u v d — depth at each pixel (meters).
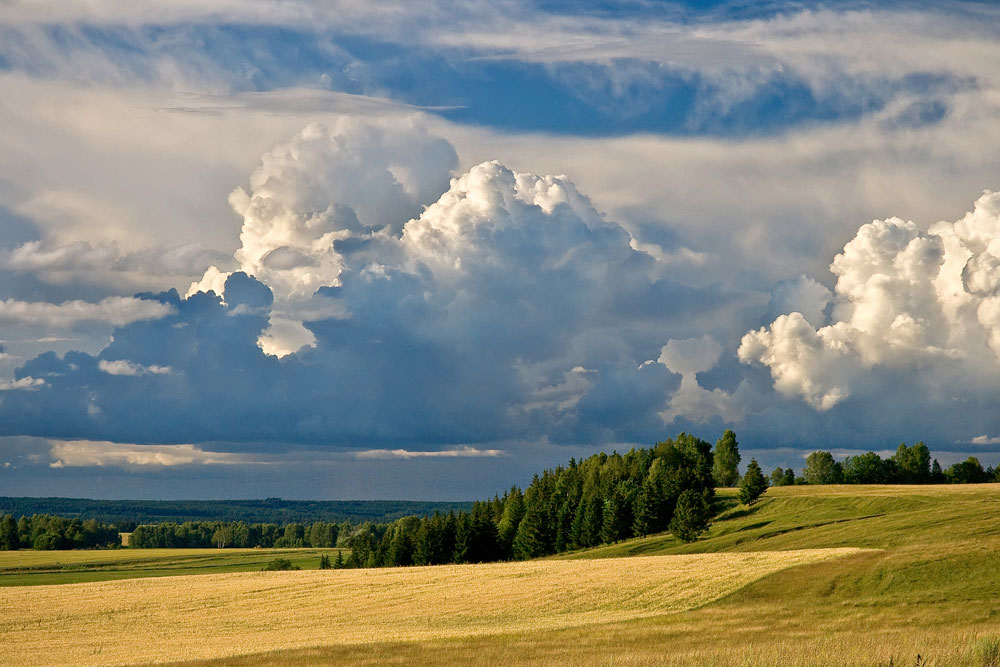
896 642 35.78
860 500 124.88
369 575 87.31
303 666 40.00
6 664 47.41
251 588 81.31
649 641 42.44
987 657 30.25
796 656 31.80
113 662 45.69
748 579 61.84
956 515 87.00
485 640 45.25
